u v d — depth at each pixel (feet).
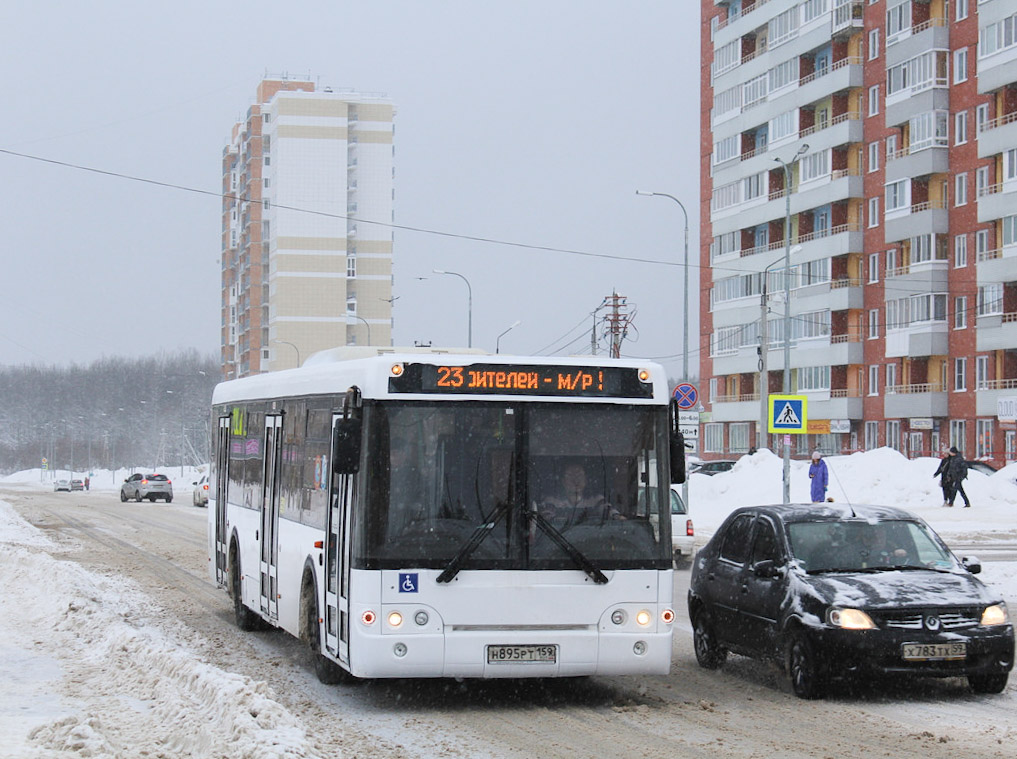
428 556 35.12
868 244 238.48
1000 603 37.42
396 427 35.63
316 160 396.37
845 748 30.45
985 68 201.87
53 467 546.67
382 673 34.68
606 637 35.60
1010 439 200.64
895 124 225.97
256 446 52.42
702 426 292.40
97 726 30.83
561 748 30.58
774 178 264.31
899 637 35.99
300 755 26.96
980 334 203.72
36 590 66.44
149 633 51.78
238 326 463.42
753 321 268.00
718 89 283.38
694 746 30.81
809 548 40.06
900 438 227.40
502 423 36.06
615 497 36.35
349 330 399.85
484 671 35.01
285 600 45.14
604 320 203.82
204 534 120.88
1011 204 196.95
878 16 236.02
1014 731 32.48
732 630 41.81
